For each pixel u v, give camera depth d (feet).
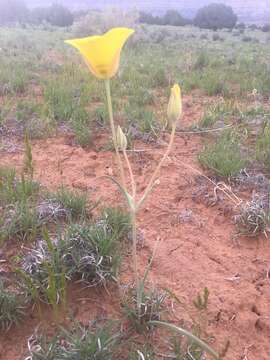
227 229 1.27
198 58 4.09
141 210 1.32
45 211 1.19
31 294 0.90
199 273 1.08
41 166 1.58
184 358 0.82
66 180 1.48
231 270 1.10
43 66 3.73
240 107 2.34
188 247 1.17
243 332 0.93
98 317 0.91
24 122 1.98
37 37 7.54
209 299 1.00
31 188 1.28
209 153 1.63
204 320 0.94
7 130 1.87
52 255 0.94
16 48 5.60
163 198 1.40
